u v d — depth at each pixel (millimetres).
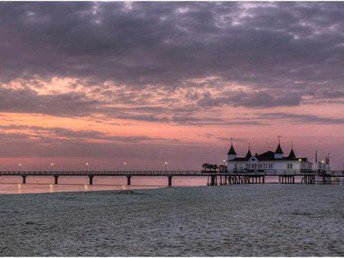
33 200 41031
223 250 15945
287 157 130125
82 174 171125
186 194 56000
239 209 33156
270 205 37094
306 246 16734
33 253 15133
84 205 36625
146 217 27156
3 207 33344
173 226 22641
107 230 21031
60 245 16750
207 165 134875
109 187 135125
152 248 16250
